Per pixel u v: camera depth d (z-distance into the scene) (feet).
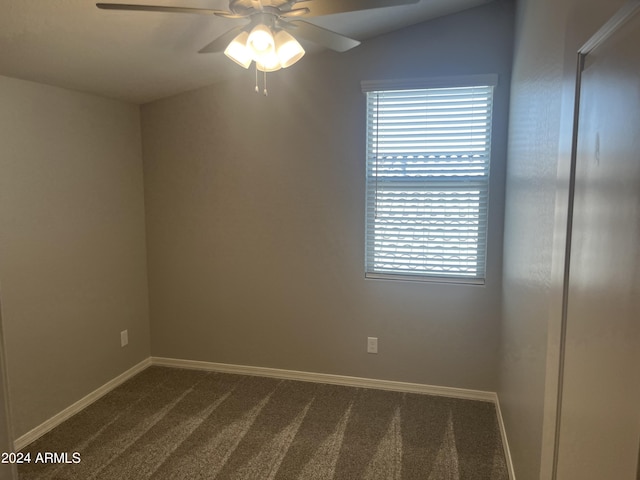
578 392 3.35
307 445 8.52
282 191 10.93
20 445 8.46
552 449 4.12
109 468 7.84
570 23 3.78
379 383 10.94
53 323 9.17
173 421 9.40
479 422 9.34
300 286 11.16
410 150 10.18
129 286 11.44
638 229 2.37
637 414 2.35
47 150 8.91
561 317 3.85
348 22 8.96
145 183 11.78
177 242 11.77
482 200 9.96
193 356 12.09
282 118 10.71
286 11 5.88
